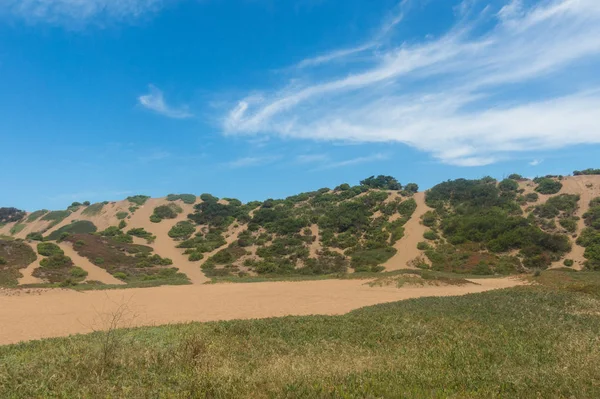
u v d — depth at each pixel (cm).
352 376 732
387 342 1091
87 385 715
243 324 1330
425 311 1584
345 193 8088
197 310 2039
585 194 6481
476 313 1516
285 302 2286
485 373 772
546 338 1091
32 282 4309
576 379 719
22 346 1102
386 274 3572
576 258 5050
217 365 808
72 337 1169
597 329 1227
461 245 5641
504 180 7294
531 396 659
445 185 7456
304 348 1002
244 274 5331
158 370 793
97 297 2522
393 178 8775
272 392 658
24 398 678
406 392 655
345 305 2153
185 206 8506
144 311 2016
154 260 5884
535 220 5956
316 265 5441
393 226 6462
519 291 2159
